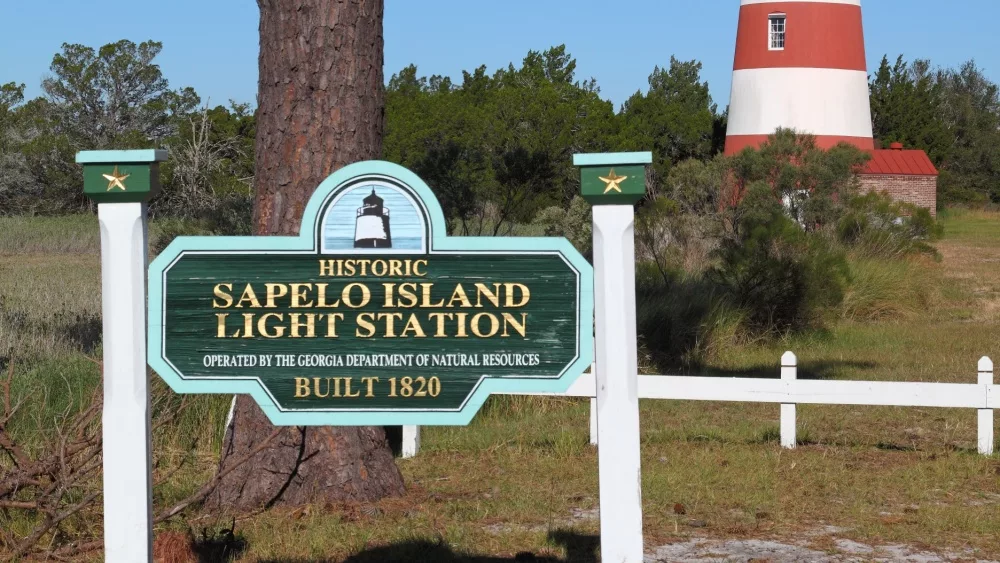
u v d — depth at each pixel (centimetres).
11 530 618
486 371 424
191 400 859
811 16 3434
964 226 4619
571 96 4566
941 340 1559
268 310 423
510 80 5850
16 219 3634
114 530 423
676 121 4734
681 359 1347
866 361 1383
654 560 596
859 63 3500
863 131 3516
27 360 1166
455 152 1669
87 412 636
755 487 759
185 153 3316
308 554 598
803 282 1567
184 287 422
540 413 1058
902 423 1011
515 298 423
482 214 1775
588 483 773
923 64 9412
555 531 643
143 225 422
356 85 684
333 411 424
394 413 424
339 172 420
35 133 4322
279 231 680
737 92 3566
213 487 612
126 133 4262
